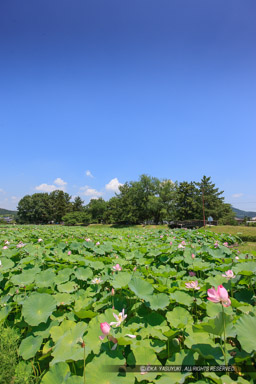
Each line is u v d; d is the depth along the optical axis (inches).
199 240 405.7
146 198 2324.1
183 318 110.0
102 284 179.8
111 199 2859.3
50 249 302.8
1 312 128.9
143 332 109.8
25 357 100.0
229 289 145.8
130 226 2287.2
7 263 207.5
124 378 79.1
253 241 628.1
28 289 160.1
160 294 133.0
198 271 214.4
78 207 3548.2
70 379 78.3
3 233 547.5
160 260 248.8
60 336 107.9
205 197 2091.5
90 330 108.0
